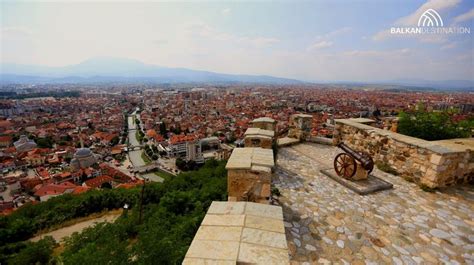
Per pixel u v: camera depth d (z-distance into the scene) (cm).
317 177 689
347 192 598
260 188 418
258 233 241
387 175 732
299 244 392
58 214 1605
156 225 778
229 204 300
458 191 619
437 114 966
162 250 544
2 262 1152
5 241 1366
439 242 415
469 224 473
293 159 847
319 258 361
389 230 445
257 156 464
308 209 507
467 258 378
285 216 477
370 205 537
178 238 602
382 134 791
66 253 918
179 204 917
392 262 361
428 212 515
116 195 1783
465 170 657
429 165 633
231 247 218
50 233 1461
